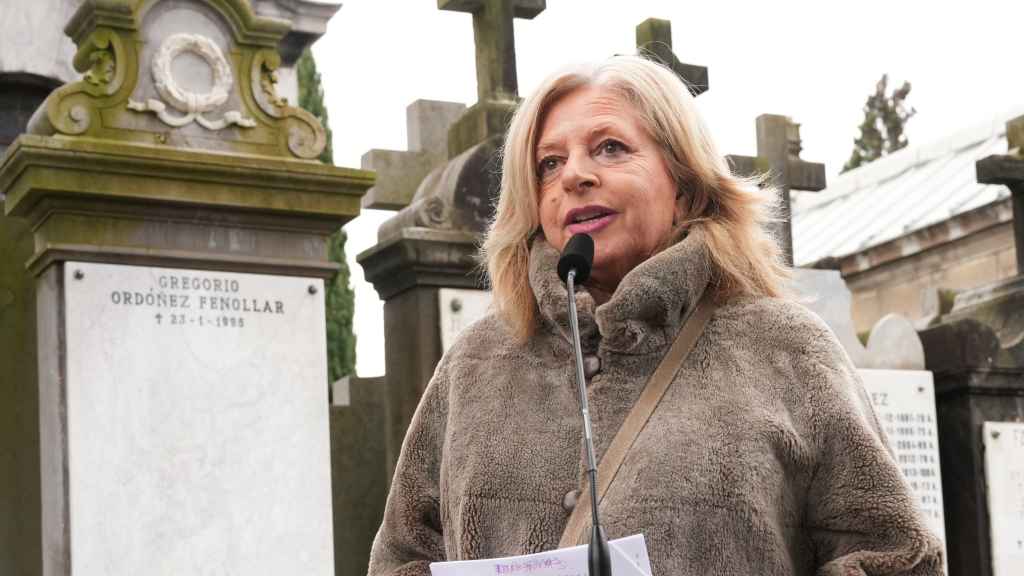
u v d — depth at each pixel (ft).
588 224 7.72
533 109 8.03
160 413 19.44
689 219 7.90
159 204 19.53
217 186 19.88
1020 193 30.40
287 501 20.13
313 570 20.18
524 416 7.67
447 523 7.88
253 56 20.75
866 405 7.59
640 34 25.49
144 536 19.13
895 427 27.66
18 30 22.62
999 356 28.68
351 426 24.38
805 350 7.41
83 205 19.12
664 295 7.42
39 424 20.53
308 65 46.26
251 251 20.36
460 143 24.56
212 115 20.31
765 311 7.61
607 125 7.78
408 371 23.31
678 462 7.13
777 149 27.68
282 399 20.34
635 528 7.04
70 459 18.80
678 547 7.01
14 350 20.80
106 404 19.11
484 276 20.35
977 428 28.53
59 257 18.99
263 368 20.25
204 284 19.95
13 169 19.06
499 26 24.23
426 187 24.17
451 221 23.40
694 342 7.55
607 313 7.42
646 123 7.82
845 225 52.31
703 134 7.90
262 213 20.33
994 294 31.17
